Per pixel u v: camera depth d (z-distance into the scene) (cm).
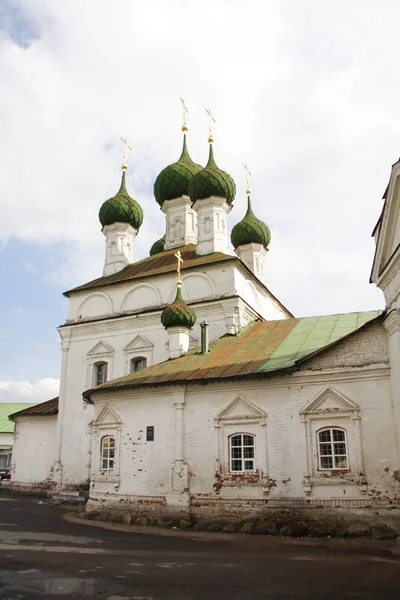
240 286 3081
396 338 1773
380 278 1864
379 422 1850
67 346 3362
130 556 1362
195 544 1564
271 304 3656
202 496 2055
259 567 1224
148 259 3712
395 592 992
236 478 2020
